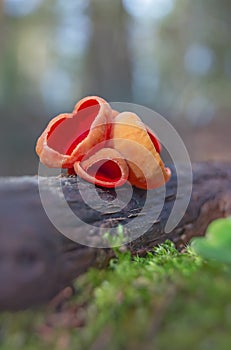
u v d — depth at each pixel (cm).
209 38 157
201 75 161
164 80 193
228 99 146
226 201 40
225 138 119
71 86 220
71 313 26
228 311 24
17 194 27
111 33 163
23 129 140
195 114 146
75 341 25
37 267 26
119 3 162
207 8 157
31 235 26
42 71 212
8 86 181
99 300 26
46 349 25
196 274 27
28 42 197
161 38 185
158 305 25
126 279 27
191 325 24
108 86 163
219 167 43
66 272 27
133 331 24
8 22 177
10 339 25
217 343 24
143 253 32
